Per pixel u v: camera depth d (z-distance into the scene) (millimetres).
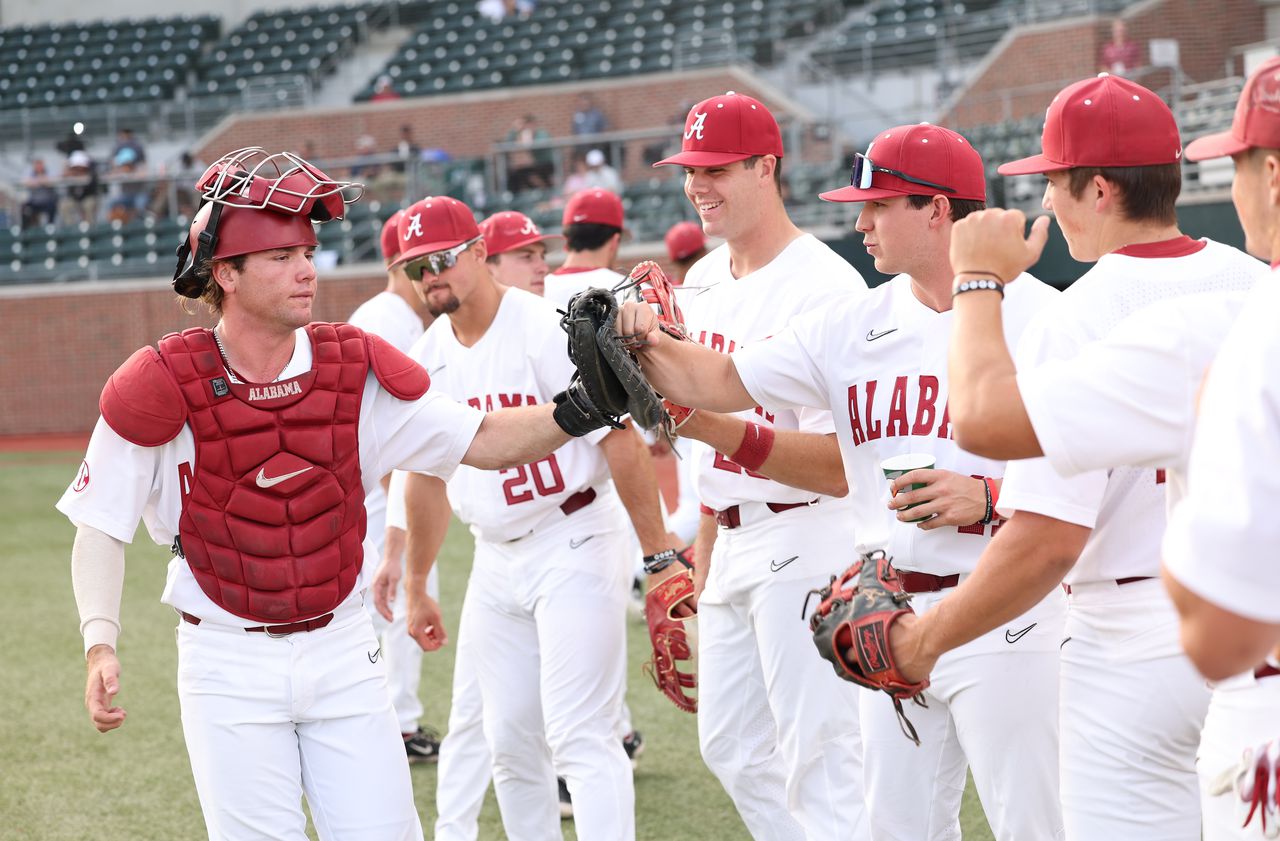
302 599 3297
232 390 3248
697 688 4535
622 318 3369
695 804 5543
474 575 4805
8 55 30734
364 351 3406
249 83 28312
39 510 14297
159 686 7508
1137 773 2809
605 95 25656
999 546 2635
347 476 3365
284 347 3322
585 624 4465
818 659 4004
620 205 7199
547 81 26547
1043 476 2604
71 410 23625
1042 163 2973
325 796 3379
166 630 8812
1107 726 2834
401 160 22391
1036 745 3289
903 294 3506
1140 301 2799
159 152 28125
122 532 3309
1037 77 21188
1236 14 20781
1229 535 1865
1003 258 2438
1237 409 1921
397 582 5359
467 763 4965
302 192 3225
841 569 4016
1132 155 2826
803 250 4234
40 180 24719
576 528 4527
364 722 3412
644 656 7848
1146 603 2787
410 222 4641
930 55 23328
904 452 3461
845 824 4008
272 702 3314
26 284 23859
